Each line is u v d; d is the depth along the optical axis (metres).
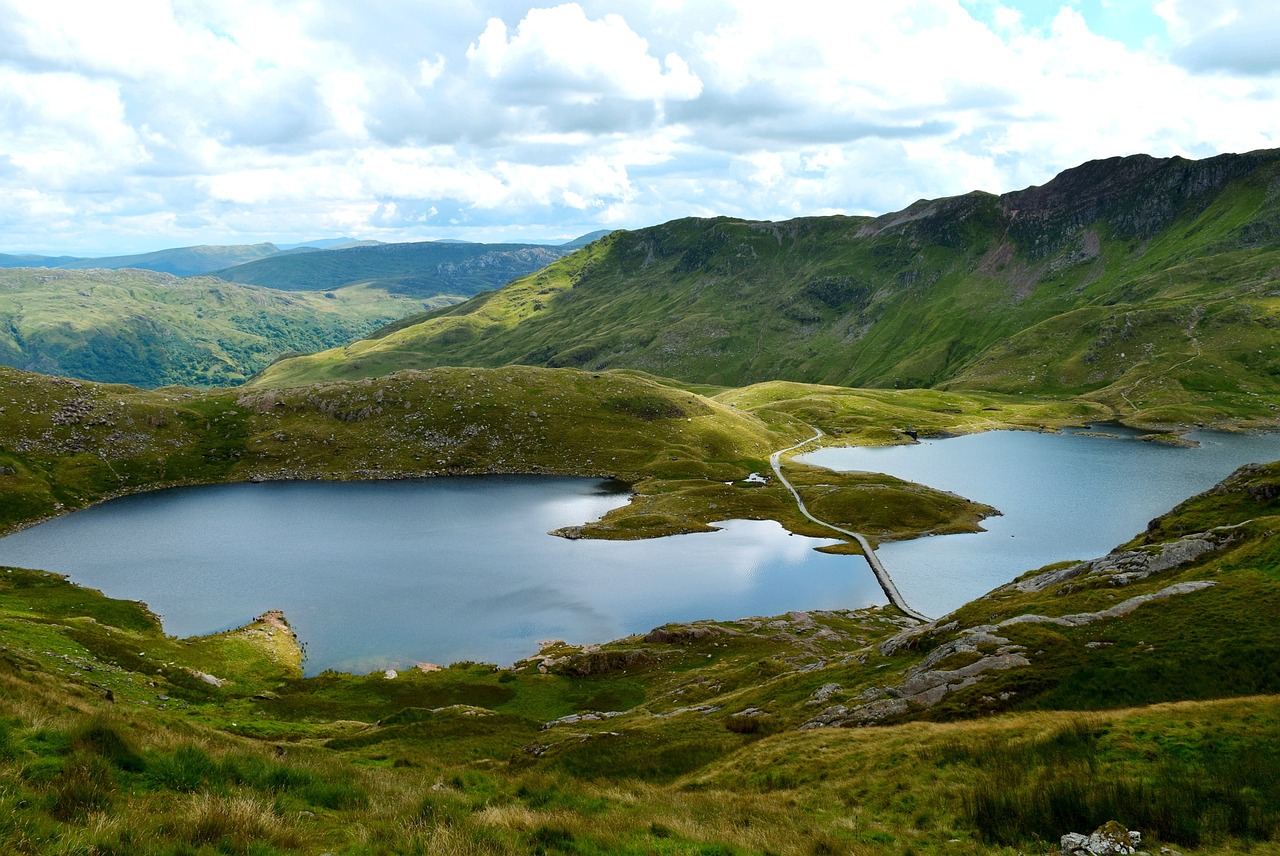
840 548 152.00
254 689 79.69
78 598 110.81
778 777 35.72
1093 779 26.61
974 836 24.77
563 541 158.62
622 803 27.98
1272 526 55.69
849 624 104.06
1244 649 39.44
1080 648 44.12
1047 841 23.58
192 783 19.31
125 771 19.22
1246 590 45.81
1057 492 197.62
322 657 97.19
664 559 146.00
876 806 29.31
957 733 35.41
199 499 199.12
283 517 178.75
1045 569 73.50
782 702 54.59
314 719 69.88
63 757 18.52
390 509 188.38
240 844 14.95
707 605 120.00
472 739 57.97
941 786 29.41
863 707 45.44
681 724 52.88
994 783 27.92
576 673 87.38
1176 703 33.72
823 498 192.12
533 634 106.56
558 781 31.77
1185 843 22.28
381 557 145.50
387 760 47.25
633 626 110.38
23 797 15.16
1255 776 25.08
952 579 132.00
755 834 23.09
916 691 45.22
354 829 17.83
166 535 161.00
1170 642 42.25
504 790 30.38
